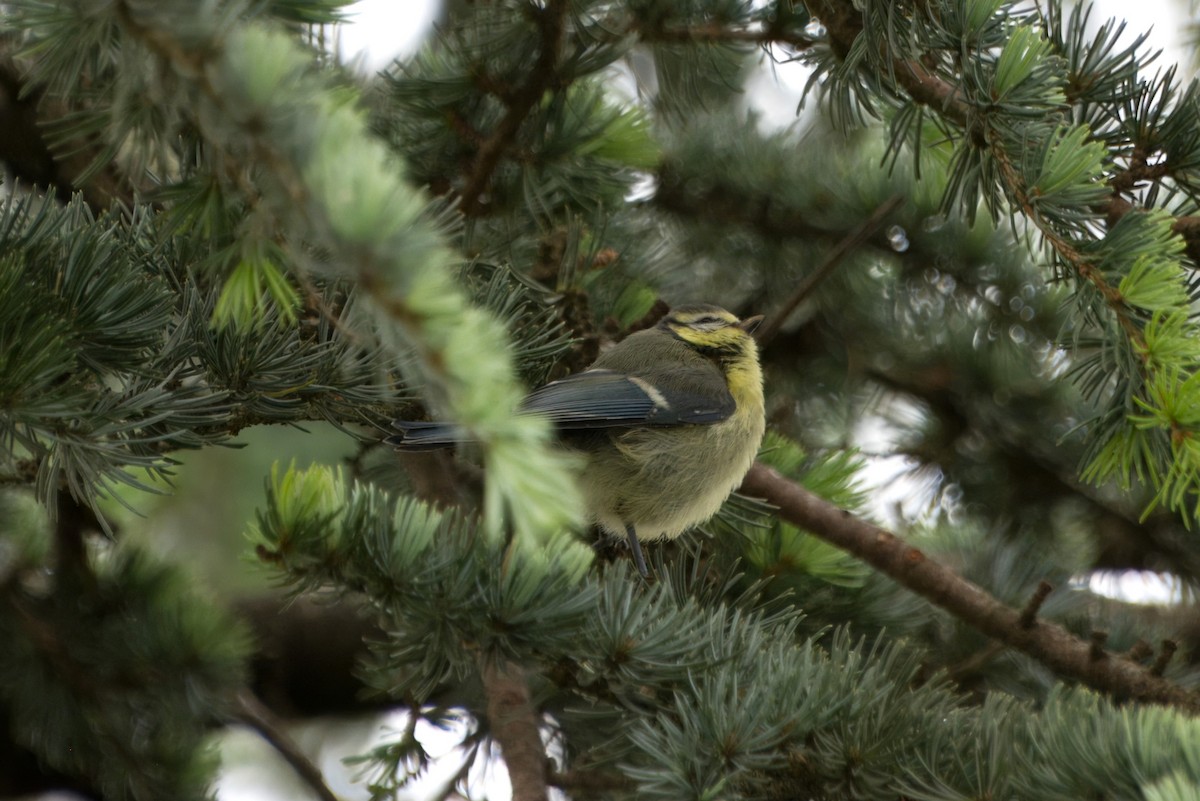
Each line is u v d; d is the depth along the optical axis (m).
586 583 6.20
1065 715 5.70
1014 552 9.48
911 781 5.69
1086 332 6.94
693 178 10.90
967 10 5.97
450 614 5.66
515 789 6.23
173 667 8.20
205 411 5.67
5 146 8.86
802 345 11.47
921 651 6.78
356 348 5.85
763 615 7.43
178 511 12.30
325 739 11.40
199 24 3.37
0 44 6.39
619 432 8.65
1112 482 11.03
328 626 10.64
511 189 8.24
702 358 9.26
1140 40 6.43
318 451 12.72
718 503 8.56
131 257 5.89
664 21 7.79
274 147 3.35
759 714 5.65
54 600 8.30
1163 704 6.94
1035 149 5.96
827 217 10.82
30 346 4.98
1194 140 6.35
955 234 10.70
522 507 3.05
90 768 8.41
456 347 3.19
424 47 8.20
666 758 5.46
